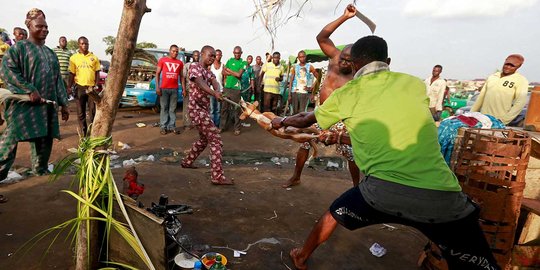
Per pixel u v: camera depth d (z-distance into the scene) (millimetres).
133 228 1938
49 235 2801
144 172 4543
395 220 1868
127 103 9164
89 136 2029
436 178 1734
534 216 2514
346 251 2941
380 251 2932
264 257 2754
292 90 8438
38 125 3539
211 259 2559
